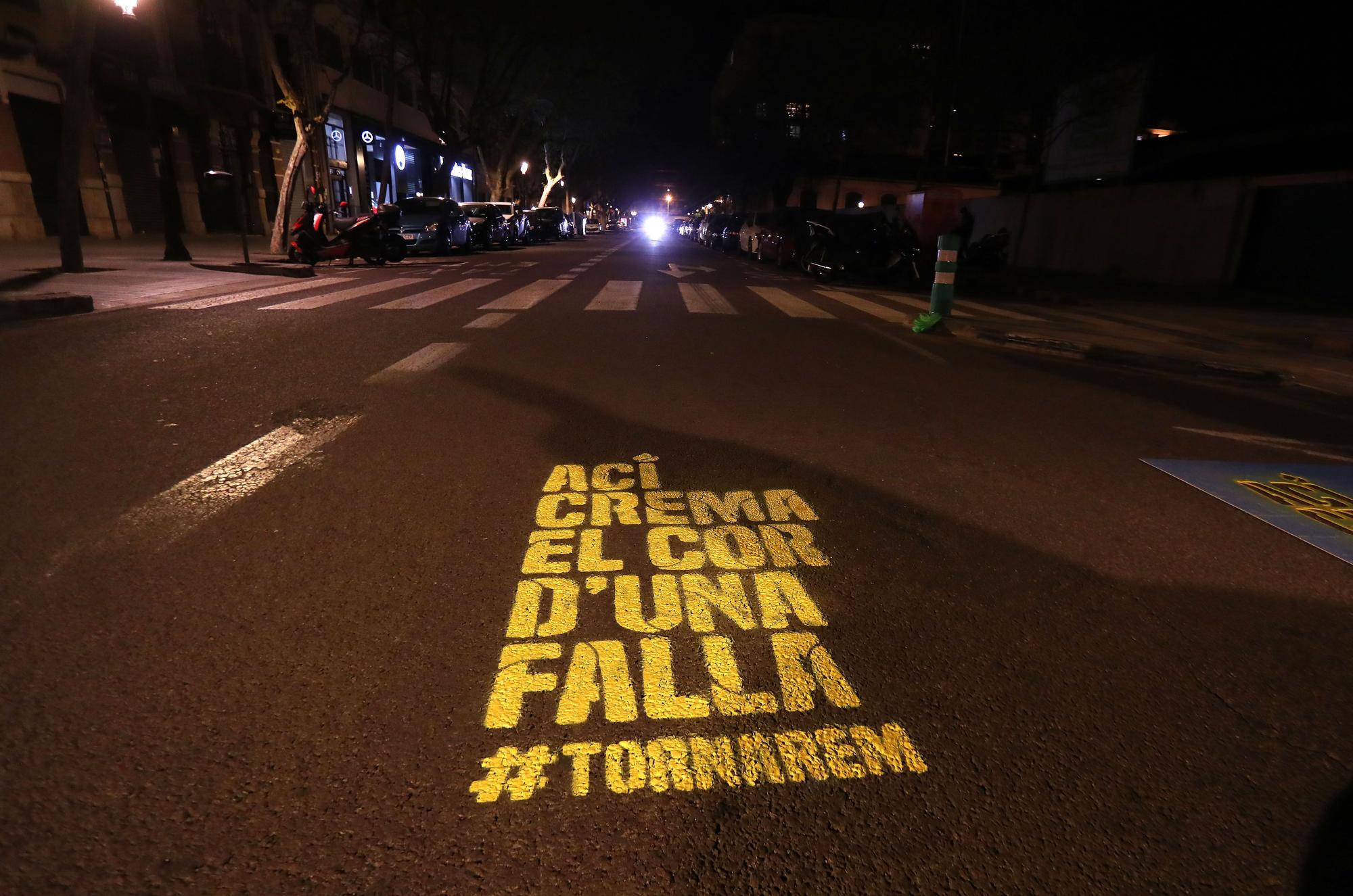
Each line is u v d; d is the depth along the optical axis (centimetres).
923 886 134
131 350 554
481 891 130
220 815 143
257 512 276
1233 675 200
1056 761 166
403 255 1680
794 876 135
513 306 867
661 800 151
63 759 154
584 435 381
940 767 163
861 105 2872
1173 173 2159
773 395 489
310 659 190
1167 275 1747
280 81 1530
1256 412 525
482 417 407
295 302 859
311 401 427
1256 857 143
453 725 169
